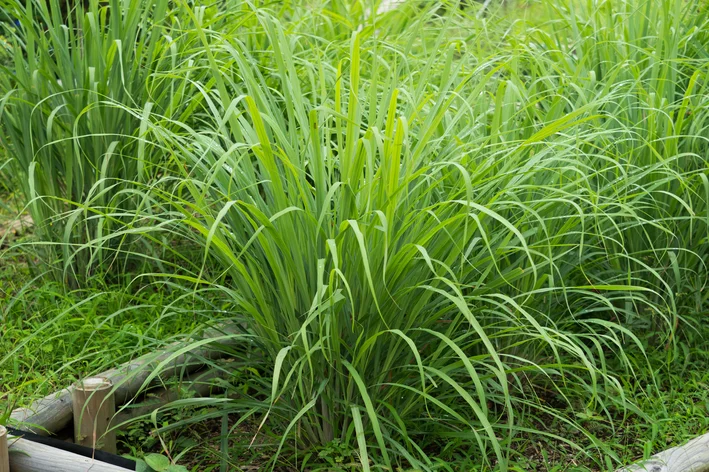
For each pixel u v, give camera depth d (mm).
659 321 4020
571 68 4152
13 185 4922
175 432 3414
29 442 2967
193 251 4387
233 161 2984
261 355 3303
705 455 3088
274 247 2891
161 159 4254
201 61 4168
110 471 2836
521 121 3904
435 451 3258
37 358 3652
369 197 2699
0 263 4754
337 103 2799
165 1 4203
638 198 3572
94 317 3846
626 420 3527
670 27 4105
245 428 3463
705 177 3498
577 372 3711
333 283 2834
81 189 4172
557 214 3424
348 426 3078
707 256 3961
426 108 3693
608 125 3854
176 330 3861
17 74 4137
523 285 3410
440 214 2910
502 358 3520
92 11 4070
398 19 5340
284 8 4719
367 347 2773
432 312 3074
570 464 3195
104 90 3994
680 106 3686
